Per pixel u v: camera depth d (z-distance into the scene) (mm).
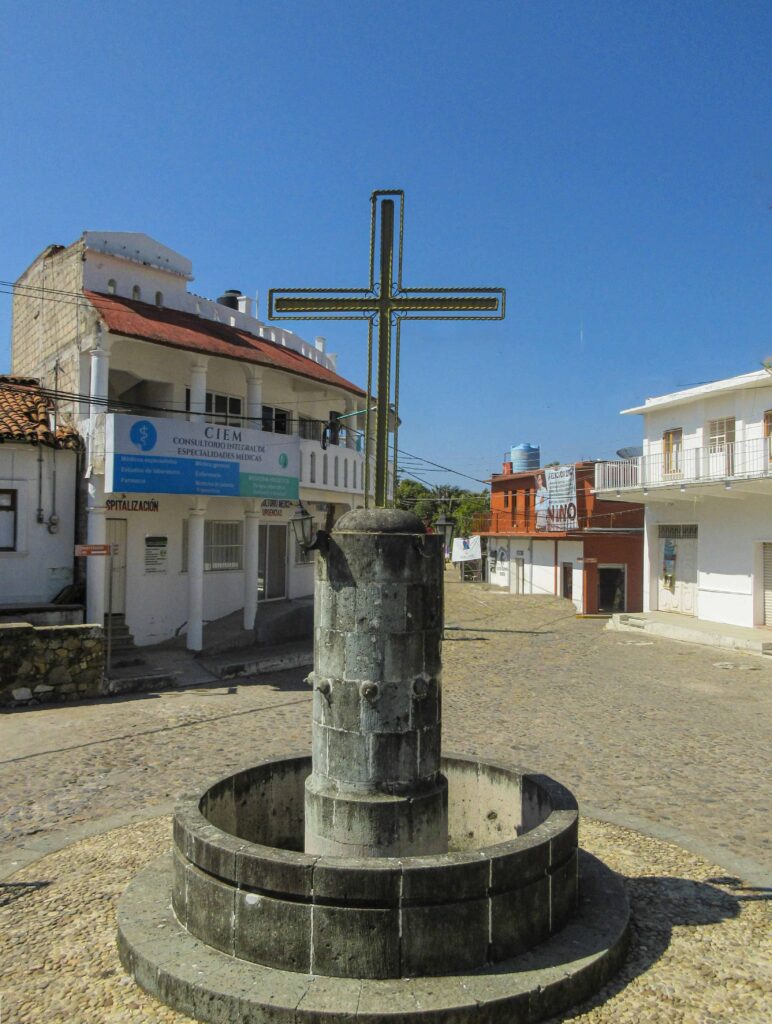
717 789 9117
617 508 32781
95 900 6078
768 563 22875
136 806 8477
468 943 4664
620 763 10219
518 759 10391
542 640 23281
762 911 5871
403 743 5590
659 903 6000
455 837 7109
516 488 40531
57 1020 4480
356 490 23984
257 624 19281
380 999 4352
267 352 20203
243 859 4824
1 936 5496
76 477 17109
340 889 4602
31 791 9008
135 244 19094
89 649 14422
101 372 16172
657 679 16844
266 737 11625
